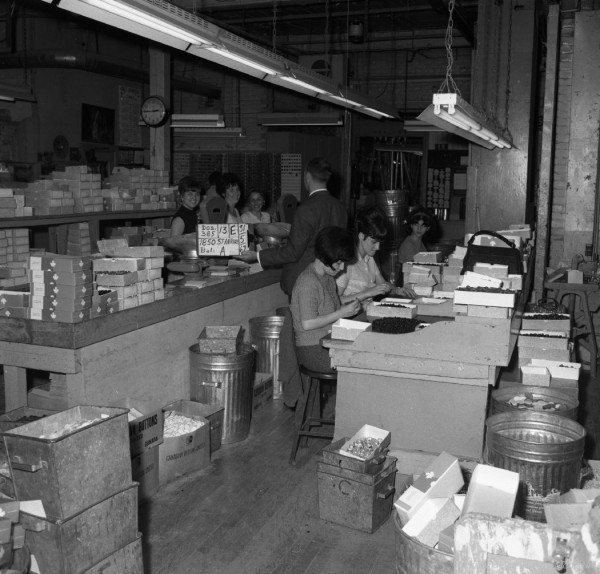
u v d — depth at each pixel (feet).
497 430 11.37
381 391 12.17
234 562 10.29
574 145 26.16
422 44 42.78
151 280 14.28
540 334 14.94
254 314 19.43
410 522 8.63
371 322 12.82
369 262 17.44
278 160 41.39
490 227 25.34
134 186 28.04
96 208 25.14
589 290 21.43
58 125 39.32
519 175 24.88
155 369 14.55
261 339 17.78
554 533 6.35
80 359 12.18
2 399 17.13
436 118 13.97
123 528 8.32
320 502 11.44
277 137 41.45
